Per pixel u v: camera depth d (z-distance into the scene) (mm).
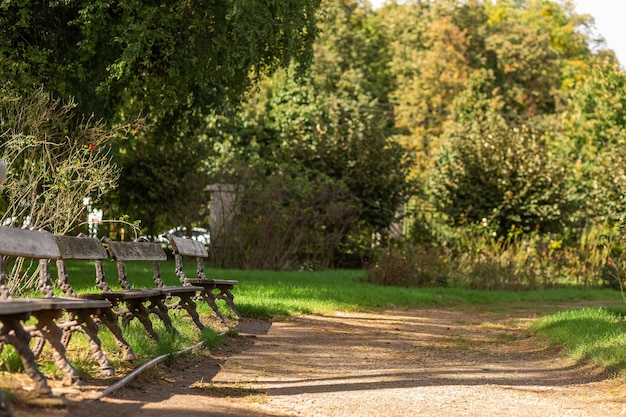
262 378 8617
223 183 28547
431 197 35781
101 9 16484
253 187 28375
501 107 52219
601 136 41656
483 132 35438
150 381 7641
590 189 36469
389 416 6902
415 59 56656
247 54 17703
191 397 7109
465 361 10750
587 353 10445
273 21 17891
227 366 9219
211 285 12680
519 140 34812
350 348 11625
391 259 25656
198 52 17984
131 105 22219
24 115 13398
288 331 13172
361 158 33250
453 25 56594
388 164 33781
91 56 18109
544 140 39594
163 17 16953
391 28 61625
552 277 27984
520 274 26750
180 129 22500
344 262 32312
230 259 28031
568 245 34719
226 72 18656
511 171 33969
